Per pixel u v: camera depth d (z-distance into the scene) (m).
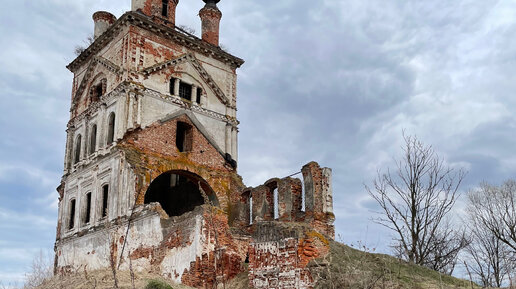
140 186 26.14
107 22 33.91
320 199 25.31
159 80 29.36
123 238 25.03
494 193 28.95
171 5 31.81
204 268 19.89
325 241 17.38
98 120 29.83
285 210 25.98
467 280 18.03
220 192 29.95
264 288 17.48
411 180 28.98
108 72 29.95
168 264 21.44
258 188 28.41
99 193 27.95
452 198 28.48
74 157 31.67
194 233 20.33
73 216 30.72
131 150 27.06
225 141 31.56
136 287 17.27
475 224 28.45
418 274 17.81
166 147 28.45
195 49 31.66
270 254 17.67
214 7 34.16
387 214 28.75
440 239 30.30
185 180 31.23
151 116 28.38
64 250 30.06
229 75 33.25
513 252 24.94
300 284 16.34
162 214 23.06
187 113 30.03
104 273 20.97
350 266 16.47
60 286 19.97
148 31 29.69
